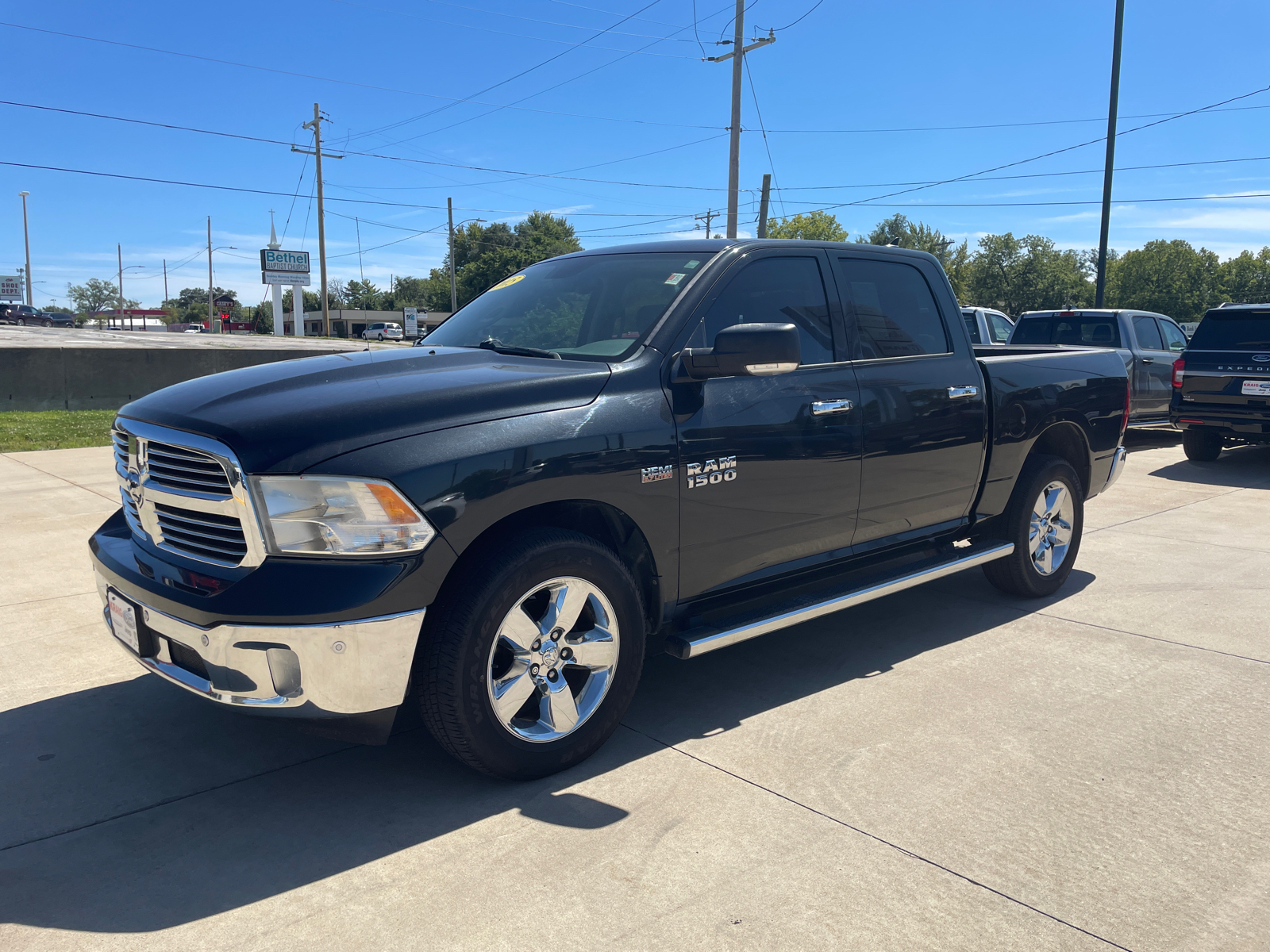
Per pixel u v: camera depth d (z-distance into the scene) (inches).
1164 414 493.4
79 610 187.8
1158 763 124.4
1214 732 134.5
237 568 103.0
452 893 94.7
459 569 109.7
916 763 124.0
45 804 113.3
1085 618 190.4
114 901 93.7
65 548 235.8
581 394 119.0
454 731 109.1
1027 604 200.7
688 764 123.7
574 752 120.0
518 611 111.6
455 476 104.4
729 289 140.3
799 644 174.2
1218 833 106.7
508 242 3887.8
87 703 144.0
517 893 94.7
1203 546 255.3
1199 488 354.6
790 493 141.2
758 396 136.9
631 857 101.3
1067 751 127.9
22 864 100.3
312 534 99.8
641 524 123.0
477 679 108.2
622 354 129.1
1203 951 86.0
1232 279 4306.1
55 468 362.3
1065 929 89.0
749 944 86.5
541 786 117.6
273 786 118.1
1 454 403.5
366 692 101.1
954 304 178.7
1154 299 4352.9
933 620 189.5
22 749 128.4
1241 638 177.8
